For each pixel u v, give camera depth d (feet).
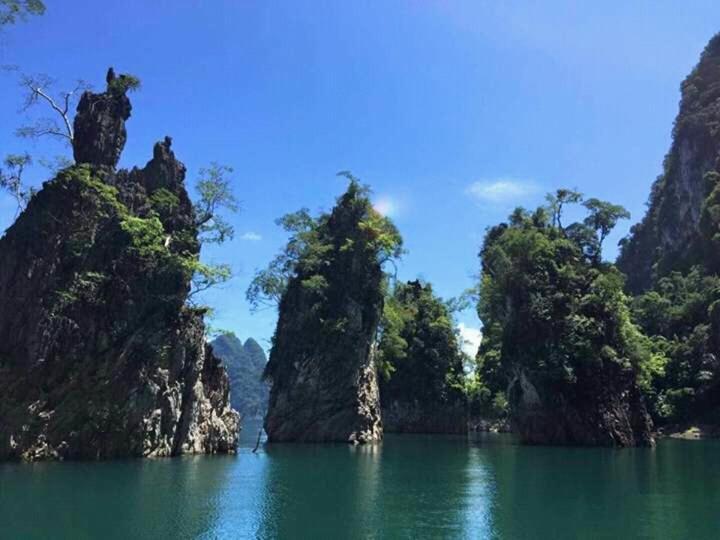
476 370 431.43
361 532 84.79
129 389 161.58
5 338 155.33
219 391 196.24
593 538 82.53
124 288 167.63
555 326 245.04
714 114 541.34
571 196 283.59
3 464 142.92
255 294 296.51
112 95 189.16
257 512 96.27
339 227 289.53
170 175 195.42
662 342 352.90
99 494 107.24
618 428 234.99
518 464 170.50
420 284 424.87
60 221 165.37
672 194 568.00
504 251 270.87
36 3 121.90
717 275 411.75
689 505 105.70
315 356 273.75
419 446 246.68
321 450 222.28
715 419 318.45
